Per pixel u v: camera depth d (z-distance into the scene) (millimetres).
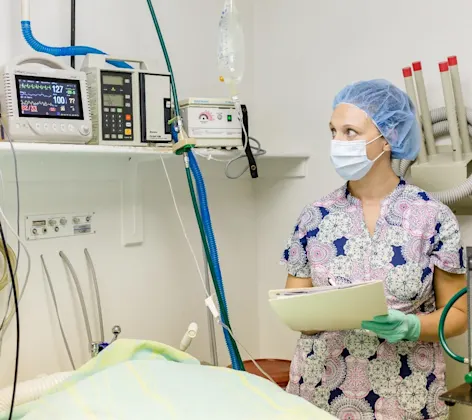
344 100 1694
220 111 2016
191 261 2387
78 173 1985
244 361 2402
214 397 1419
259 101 2596
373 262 1615
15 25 1832
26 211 1864
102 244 2084
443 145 2025
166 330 2305
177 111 1819
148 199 2227
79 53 1804
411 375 1604
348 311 1394
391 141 1679
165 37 2254
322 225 1715
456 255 1595
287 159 2490
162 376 1508
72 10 1907
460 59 1994
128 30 2137
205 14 2387
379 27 2188
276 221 2578
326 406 1668
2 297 1809
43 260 1917
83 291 2031
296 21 2438
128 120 1798
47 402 1409
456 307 1614
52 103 1639
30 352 1899
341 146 1662
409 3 2104
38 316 1914
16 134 1574
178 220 2334
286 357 2584
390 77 2170
